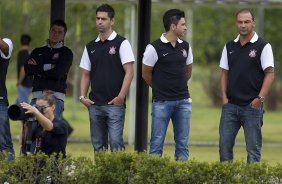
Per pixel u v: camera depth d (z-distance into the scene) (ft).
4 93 78.89
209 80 234.38
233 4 124.67
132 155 65.87
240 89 74.59
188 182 63.87
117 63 77.51
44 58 82.07
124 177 65.51
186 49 78.48
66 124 70.44
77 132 151.94
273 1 121.90
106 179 65.98
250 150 74.54
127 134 148.87
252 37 74.69
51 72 81.71
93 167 65.31
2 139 78.74
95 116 77.87
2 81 78.74
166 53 77.15
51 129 69.00
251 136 74.33
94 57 77.92
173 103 77.36
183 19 77.51
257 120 74.23
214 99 231.09
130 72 77.05
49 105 69.77
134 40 127.24
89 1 124.98
